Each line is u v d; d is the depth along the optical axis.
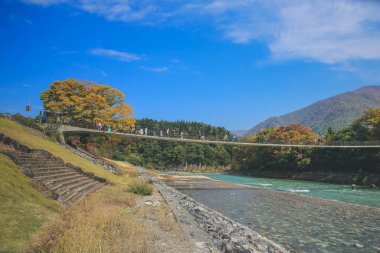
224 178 82.88
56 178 21.25
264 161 94.94
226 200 33.91
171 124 192.75
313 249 15.62
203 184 55.62
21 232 10.87
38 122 49.56
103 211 15.80
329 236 18.00
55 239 10.44
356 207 29.00
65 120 57.41
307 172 78.12
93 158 49.97
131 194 26.59
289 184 61.66
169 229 14.70
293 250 15.41
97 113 60.50
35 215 12.92
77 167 28.67
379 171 63.62
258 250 13.83
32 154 23.12
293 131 89.19
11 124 35.06
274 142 81.62
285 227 20.27
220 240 13.66
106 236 11.75
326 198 37.34
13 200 13.59
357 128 75.06
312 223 21.53
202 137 75.12
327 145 66.88
